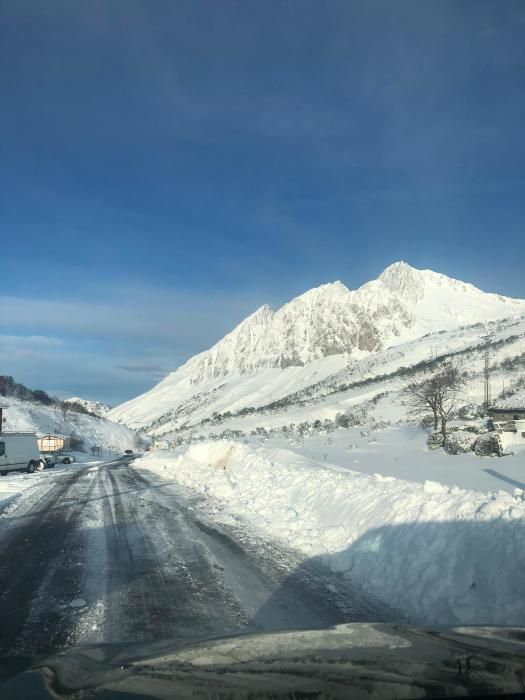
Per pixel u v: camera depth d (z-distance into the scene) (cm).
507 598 517
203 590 638
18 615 552
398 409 8325
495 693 246
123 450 11488
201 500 1462
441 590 571
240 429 12606
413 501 796
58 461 5088
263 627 511
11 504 1424
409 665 275
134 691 246
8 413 8394
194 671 269
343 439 5016
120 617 544
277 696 239
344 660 283
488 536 604
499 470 2031
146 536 970
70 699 242
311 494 1172
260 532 980
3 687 270
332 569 722
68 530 1038
